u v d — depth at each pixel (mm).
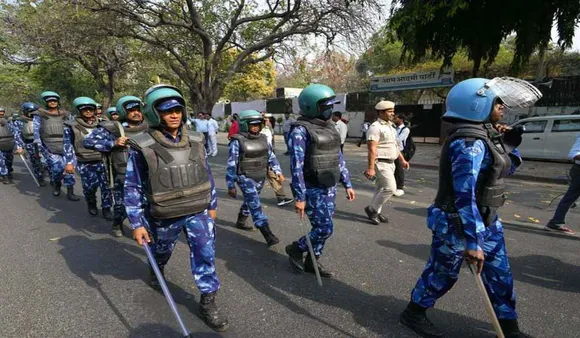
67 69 25859
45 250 4371
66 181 6785
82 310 3045
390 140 5074
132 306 3102
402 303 3098
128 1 15266
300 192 3213
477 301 3104
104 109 23703
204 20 17469
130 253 4289
